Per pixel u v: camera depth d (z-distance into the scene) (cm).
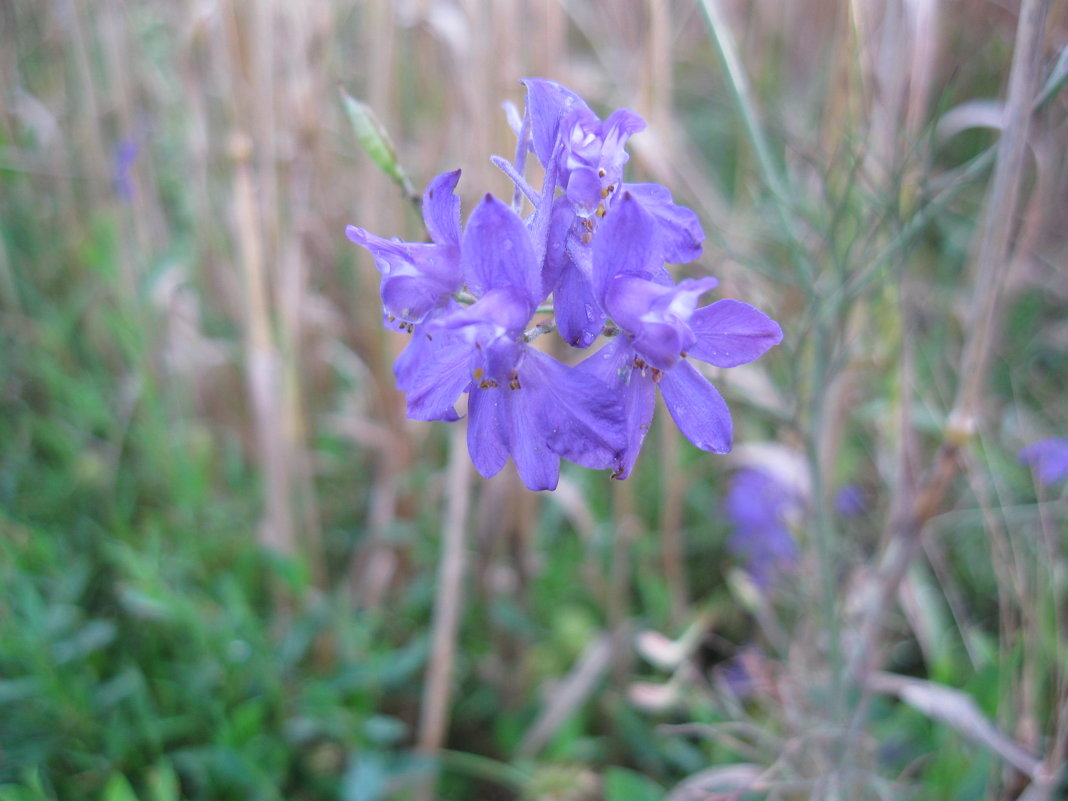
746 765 18
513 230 9
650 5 19
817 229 15
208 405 25
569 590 23
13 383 24
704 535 25
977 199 26
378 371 22
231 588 19
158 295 23
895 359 19
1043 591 18
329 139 24
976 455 20
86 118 23
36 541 19
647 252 9
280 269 21
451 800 20
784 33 28
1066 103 23
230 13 19
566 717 20
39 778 16
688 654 21
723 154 32
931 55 16
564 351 22
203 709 19
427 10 20
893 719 19
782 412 15
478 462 10
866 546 23
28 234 26
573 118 10
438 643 19
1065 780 18
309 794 20
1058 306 27
